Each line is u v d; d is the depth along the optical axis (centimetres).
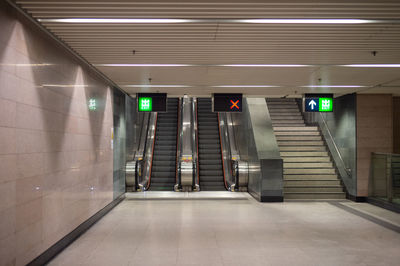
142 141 1218
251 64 574
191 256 463
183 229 604
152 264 432
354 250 492
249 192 1023
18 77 352
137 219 680
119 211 758
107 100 746
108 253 473
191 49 488
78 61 547
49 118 432
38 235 400
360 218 700
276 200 881
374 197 870
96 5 341
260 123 995
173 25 393
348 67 593
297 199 933
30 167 378
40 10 354
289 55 518
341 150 990
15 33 346
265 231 594
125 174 1010
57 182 459
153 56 526
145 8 347
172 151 1235
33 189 386
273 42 455
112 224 638
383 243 526
